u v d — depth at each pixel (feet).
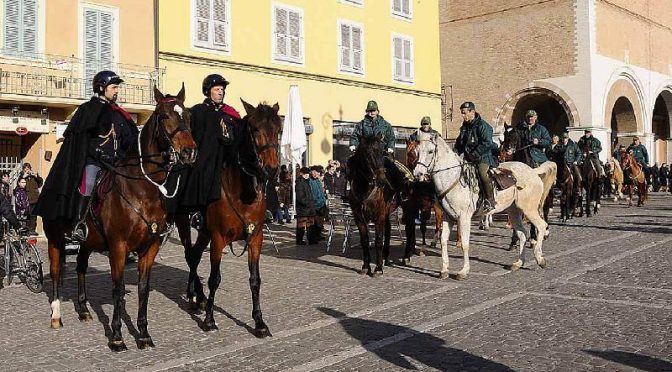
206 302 30.94
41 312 32.42
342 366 22.62
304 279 39.96
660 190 141.18
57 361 24.09
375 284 37.70
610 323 27.22
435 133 38.81
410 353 23.89
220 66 83.05
